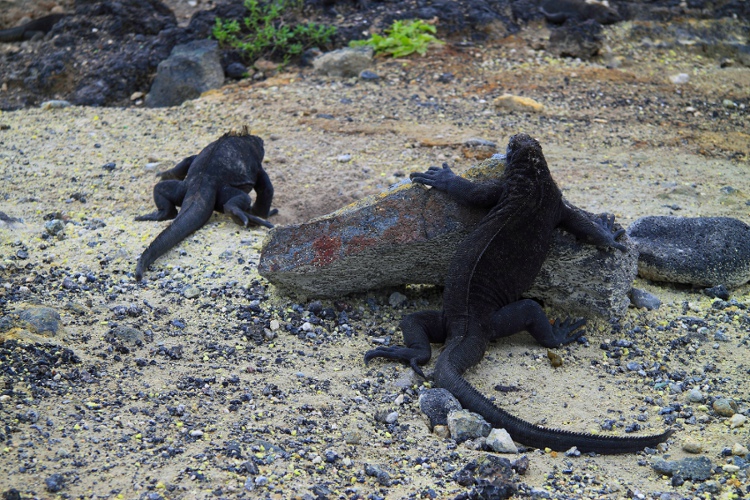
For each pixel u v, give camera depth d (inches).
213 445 177.8
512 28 279.9
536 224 190.2
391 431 181.3
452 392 183.3
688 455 179.6
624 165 224.8
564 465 178.9
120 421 179.0
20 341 184.1
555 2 292.8
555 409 184.1
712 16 298.2
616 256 191.8
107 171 221.3
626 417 183.3
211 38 266.7
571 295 193.5
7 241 201.2
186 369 185.2
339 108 237.8
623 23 292.2
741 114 241.0
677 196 215.9
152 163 222.7
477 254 189.5
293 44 263.6
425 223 191.6
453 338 187.9
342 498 174.9
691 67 271.0
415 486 176.4
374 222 191.8
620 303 193.0
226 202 207.8
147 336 188.2
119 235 203.3
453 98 240.7
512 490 175.6
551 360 188.9
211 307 192.9
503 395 185.5
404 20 272.1
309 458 177.8
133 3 285.3
